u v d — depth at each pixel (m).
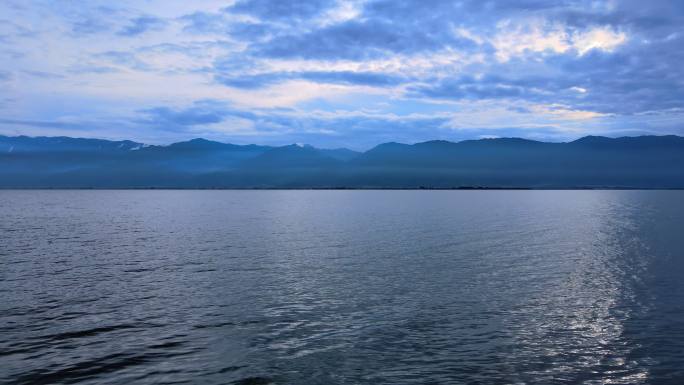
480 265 42.31
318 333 23.20
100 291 31.94
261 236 68.00
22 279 36.03
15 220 101.25
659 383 17.69
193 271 39.41
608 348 21.11
